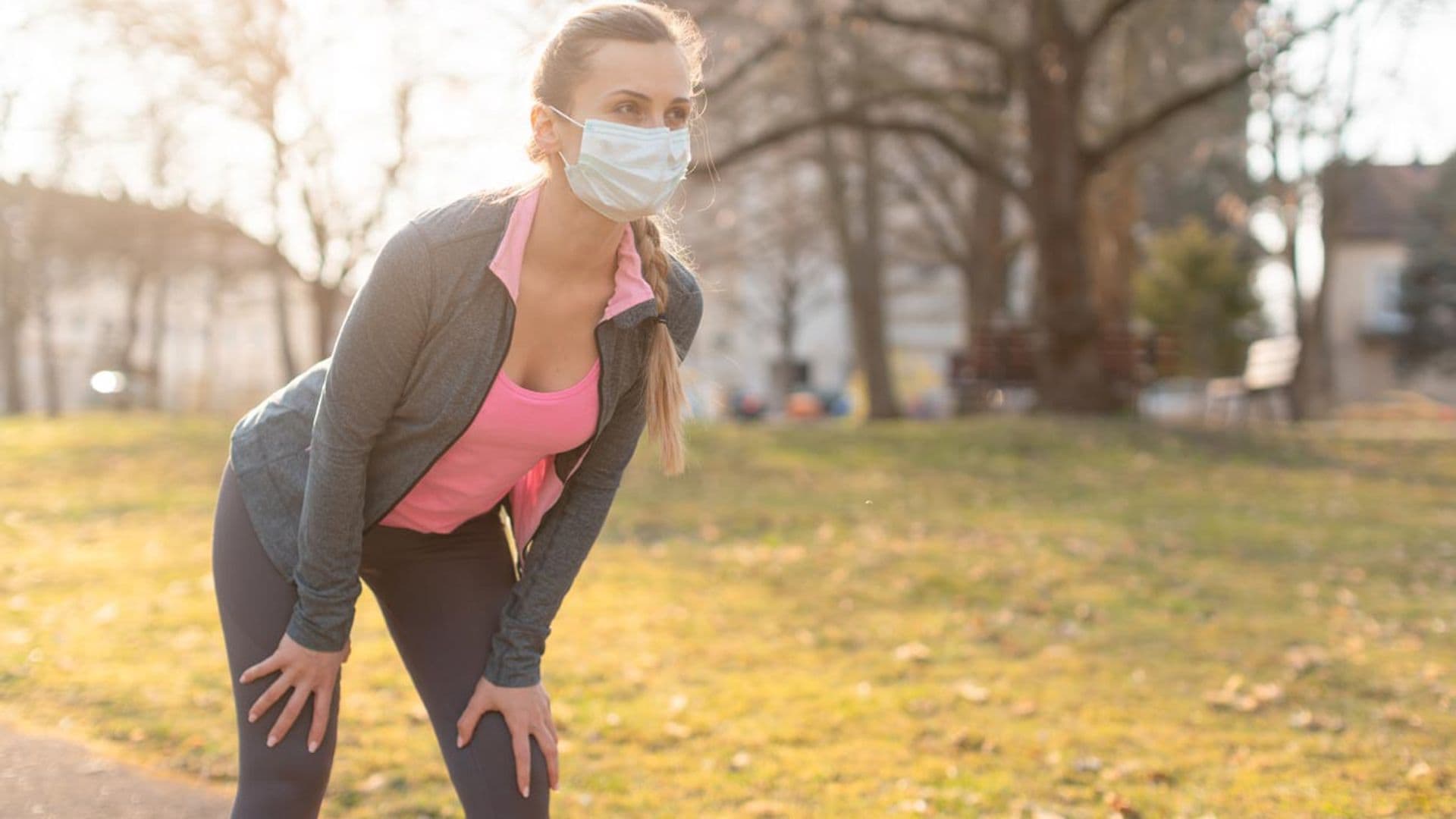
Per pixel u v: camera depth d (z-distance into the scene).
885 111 19.73
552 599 2.29
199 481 10.95
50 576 6.75
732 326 46.62
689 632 5.78
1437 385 36.91
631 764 3.99
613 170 1.95
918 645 5.55
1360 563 7.51
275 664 2.14
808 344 47.88
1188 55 18.55
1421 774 3.94
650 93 1.98
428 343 2.07
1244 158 22.36
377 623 5.80
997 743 4.27
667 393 2.32
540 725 2.24
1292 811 3.65
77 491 10.26
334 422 2.07
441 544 2.37
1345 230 36.19
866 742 4.27
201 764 3.79
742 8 13.98
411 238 2.02
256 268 27.91
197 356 53.91
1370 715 4.64
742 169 21.78
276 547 2.22
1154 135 18.41
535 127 2.05
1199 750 4.23
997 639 5.77
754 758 4.10
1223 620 6.15
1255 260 31.67
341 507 2.10
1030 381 14.92
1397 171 38.09
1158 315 28.92
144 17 17.50
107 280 31.98
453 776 2.21
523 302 2.10
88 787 3.55
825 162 21.02
